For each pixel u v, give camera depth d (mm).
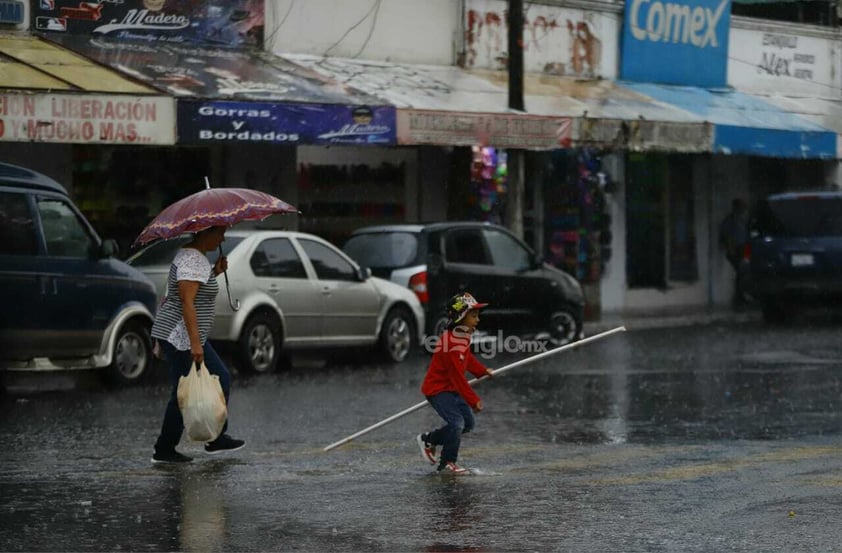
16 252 31125
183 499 18609
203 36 47531
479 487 19641
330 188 51219
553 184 58594
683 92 62594
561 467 21578
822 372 37188
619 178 60719
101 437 24844
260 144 43094
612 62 60938
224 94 42469
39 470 21094
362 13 52000
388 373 37812
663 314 59375
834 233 53375
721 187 66375
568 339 45969
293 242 38219
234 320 35844
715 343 46656
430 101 48656
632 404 30562
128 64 43531
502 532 16469
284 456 22750
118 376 33469
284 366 39906
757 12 68625
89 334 32594
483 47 55750
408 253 42562
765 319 56562
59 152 44500
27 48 42594
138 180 46438
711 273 65812
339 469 21344
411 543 15875
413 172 53719
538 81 57094
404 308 41406
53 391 32906
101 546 15727
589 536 16219
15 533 16406
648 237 63219
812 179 70562
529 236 58406
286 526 16812
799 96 69875
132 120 40062
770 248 54312
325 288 38562
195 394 21094
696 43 63906
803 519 17109
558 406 30250
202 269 21594
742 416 28359
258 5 48906
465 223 43875
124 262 34906
